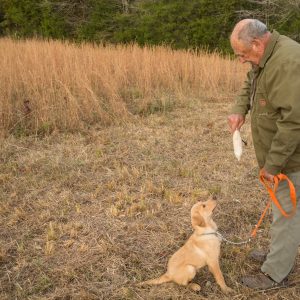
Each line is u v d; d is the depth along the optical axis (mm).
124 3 25844
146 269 3977
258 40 2994
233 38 3086
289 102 2898
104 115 8422
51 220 4844
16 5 26250
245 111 3846
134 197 5270
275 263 3549
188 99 10664
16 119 7910
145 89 10680
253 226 4672
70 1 26031
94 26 25297
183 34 23125
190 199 5234
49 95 8508
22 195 5441
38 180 5816
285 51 2926
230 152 6863
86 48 14430
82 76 10008
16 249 4309
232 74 12477
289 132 2953
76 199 5305
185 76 12227
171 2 24203
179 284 3645
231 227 4691
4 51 13641
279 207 3266
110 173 6020
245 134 7820
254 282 3662
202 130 7996
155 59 12867
